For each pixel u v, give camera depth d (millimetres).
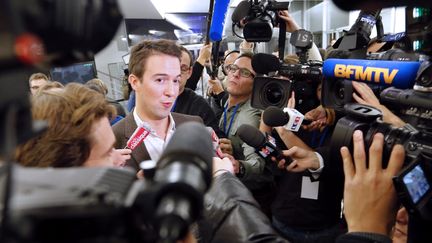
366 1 476
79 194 312
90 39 295
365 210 631
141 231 319
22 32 233
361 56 1043
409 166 614
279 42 1631
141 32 5875
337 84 1034
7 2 224
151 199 307
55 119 618
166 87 1203
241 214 653
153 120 1242
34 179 347
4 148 256
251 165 1434
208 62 2619
